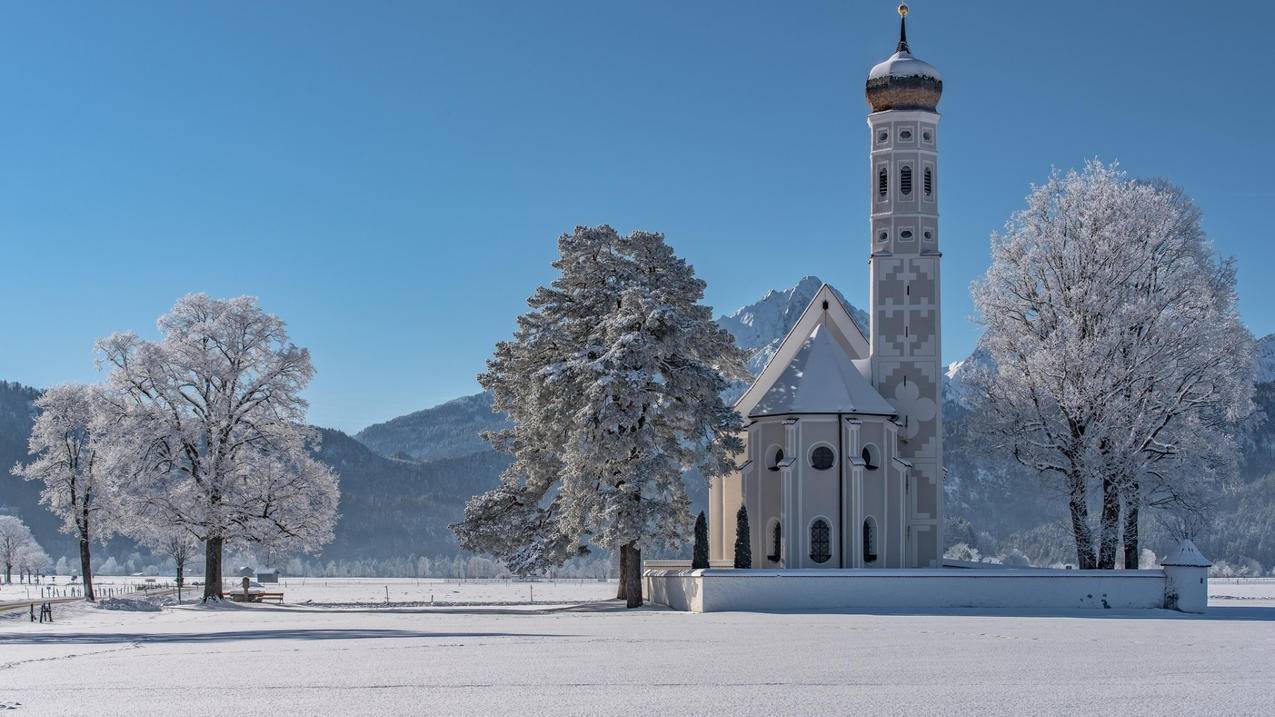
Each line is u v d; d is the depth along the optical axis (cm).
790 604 6147
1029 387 7075
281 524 8000
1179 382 6725
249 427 8038
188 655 3625
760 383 8231
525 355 7106
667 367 6781
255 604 8581
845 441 7162
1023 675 2972
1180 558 6178
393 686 2733
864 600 6162
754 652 3628
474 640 4216
